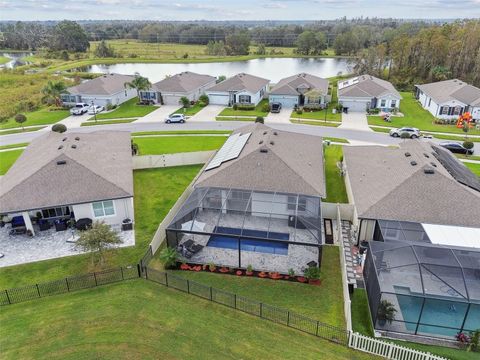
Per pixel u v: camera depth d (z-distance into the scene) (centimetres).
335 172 4216
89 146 3759
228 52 17762
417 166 3084
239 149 3634
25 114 7200
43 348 1906
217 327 2055
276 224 2748
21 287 2433
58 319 2105
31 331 2022
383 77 10681
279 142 3716
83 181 3098
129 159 3756
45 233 3048
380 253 2267
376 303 2073
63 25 18162
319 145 4153
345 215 3206
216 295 2319
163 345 1916
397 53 10819
